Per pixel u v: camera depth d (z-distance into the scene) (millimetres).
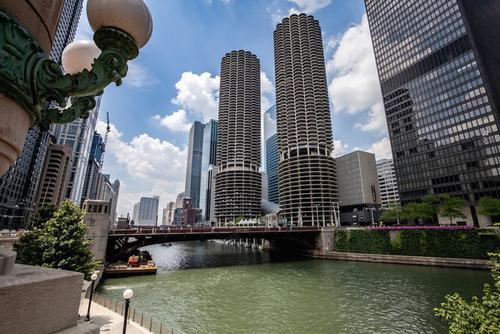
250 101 193500
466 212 93062
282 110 155125
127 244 54688
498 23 129375
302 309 31469
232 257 86125
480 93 94625
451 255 55156
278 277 49719
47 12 3059
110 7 3043
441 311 12703
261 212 181625
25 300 2367
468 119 96875
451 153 100000
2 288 2184
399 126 118812
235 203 172500
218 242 189500
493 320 11109
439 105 105812
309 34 160750
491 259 13102
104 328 18094
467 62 99125
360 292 38344
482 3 127625
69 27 154250
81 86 3033
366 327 26094
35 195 138500
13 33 2377
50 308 2629
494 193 87688
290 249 93875
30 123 2955
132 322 19547
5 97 2402
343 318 28469
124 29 3234
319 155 138375
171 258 84938
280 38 167500
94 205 49438
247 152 185125
